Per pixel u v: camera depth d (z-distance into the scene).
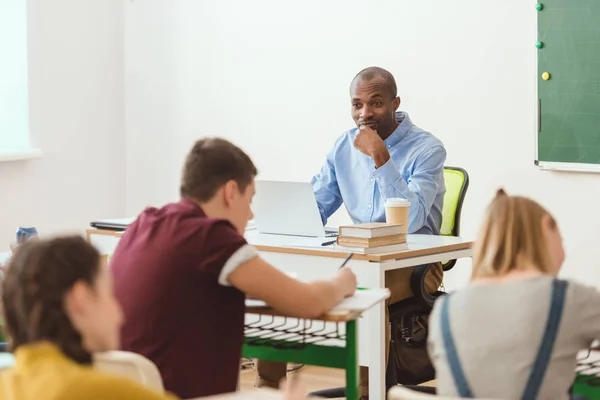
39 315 1.35
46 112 5.83
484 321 2.01
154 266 2.39
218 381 2.39
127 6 6.31
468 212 5.17
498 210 2.10
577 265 4.85
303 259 3.52
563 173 4.87
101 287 1.41
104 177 6.25
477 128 5.11
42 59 5.78
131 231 2.53
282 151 5.79
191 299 2.37
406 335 3.75
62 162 5.95
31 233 3.51
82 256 1.39
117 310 1.44
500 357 1.98
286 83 5.74
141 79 6.30
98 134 6.20
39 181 5.79
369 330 3.40
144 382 1.86
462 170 4.29
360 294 2.71
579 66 4.79
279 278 2.40
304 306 2.44
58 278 1.36
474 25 5.09
